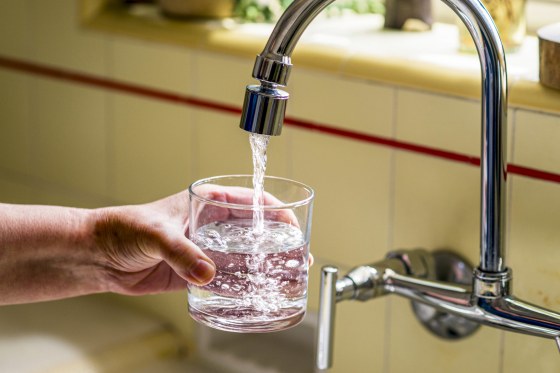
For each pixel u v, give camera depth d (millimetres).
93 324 1398
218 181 797
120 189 1426
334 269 852
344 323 1194
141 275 905
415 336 1118
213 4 1326
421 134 1058
